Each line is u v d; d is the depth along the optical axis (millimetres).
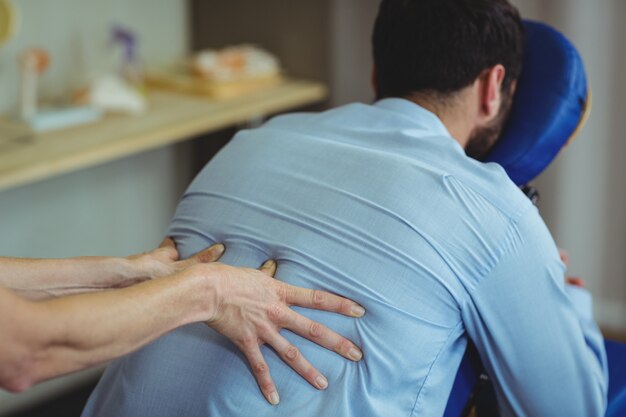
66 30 2465
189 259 980
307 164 995
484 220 915
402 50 1094
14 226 2377
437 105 1104
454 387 1055
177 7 2811
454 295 913
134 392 951
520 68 1140
